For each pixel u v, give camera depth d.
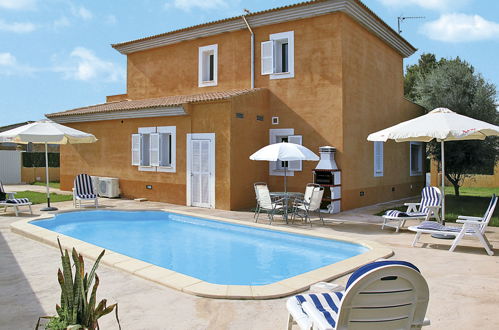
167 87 17.33
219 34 15.47
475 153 17.48
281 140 14.49
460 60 18.89
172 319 4.30
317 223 10.88
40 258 6.91
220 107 13.02
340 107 12.80
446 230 7.79
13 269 6.24
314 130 13.33
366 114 14.47
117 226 11.41
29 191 18.52
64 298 3.09
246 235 10.26
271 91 14.25
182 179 14.20
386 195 16.06
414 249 7.70
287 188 13.96
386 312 2.94
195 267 7.41
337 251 8.59
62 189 18.92
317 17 13.23
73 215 12.27
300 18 13.48
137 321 4.24
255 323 4.21
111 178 16.25
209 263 7.69
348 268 6.20
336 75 12.88
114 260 6.52
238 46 15.02
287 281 5.51
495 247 7.83
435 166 24.27
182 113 13.77
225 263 7.69
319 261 7.82
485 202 15.52
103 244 9.25
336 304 3.64
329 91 13.02
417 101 19.88
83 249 7.27
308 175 13.47
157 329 4.05
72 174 18.42
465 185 25.77
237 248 8.88
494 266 6.47
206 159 13.45
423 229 7.92
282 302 4.84
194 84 16.38
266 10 13.69
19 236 8.84
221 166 13.05
